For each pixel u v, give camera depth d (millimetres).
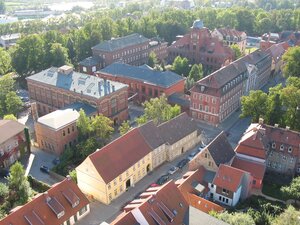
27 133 98562
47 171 90812
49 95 120375
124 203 78375
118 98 114125
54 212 66625
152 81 125438
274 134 89500
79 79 116688
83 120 96625
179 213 65812
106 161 78250
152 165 90438
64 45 176375
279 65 166000
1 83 125375
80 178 80625
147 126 90938
